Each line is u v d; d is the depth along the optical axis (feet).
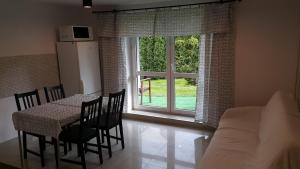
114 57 15.71
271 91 12.07
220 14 12.01
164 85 15.88
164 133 13.56
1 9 11.94
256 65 12.14
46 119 9.04
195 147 11.71
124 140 12.70
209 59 12.89
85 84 14.94
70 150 11.69
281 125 6.89
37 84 14.02
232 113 11.12
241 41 12.25
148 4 14.30
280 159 5.84
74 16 16.11
